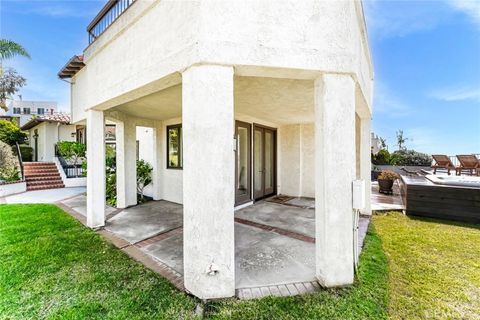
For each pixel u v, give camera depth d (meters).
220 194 3.08
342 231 3.36
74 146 15.11
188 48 3.18
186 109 3.23
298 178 10.16
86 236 5.45
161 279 3.60
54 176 14.44
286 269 3.88
